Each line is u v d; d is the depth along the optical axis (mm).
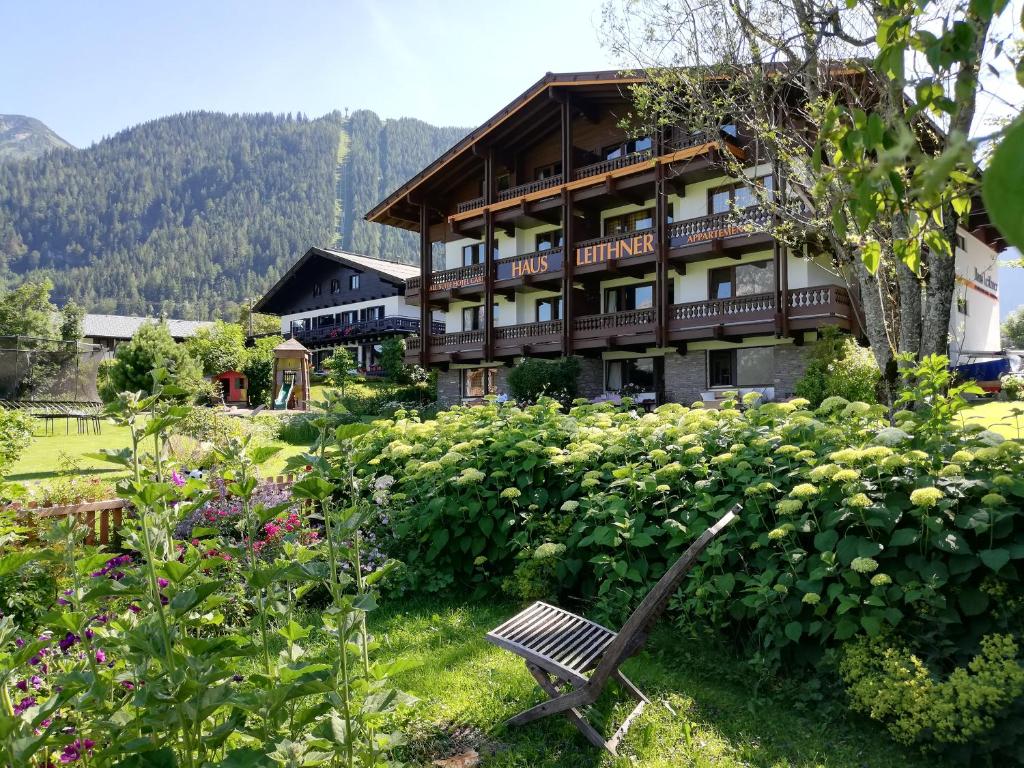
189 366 22484
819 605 3791
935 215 1842
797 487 3953
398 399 28781
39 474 13047
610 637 4043
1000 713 3082
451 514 5684
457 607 5500
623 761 3391
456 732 3684
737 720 3760
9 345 29797
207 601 2299
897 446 4328
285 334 51688
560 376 22031
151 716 1875
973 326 26219
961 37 1371
